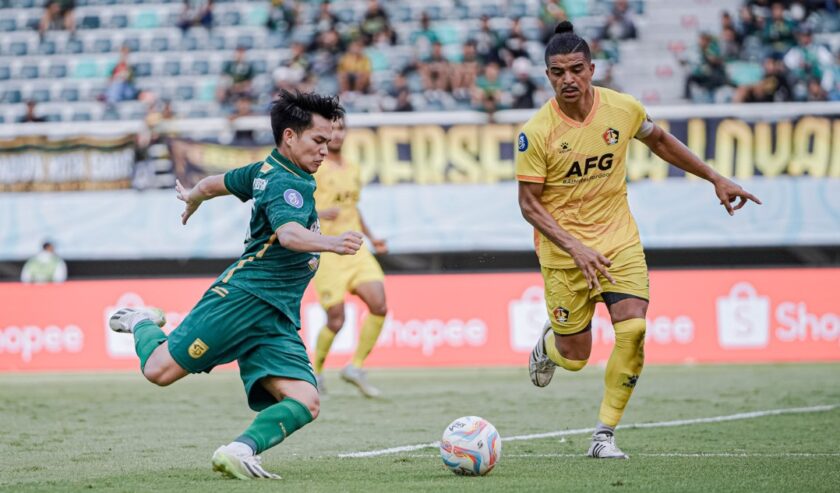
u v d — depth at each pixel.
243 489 18.56
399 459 23.17
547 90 66.69
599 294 23.14
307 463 22.62
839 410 33.41
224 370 55.91
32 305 54.69
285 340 19.69
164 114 64.56
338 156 40.00
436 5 76.31
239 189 20.34
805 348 53.53
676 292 53.91
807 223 54.75
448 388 42.84
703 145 55.00
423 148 55.31
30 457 24.06
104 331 54.59
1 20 78.69
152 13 78.12
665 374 47.22
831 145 54.72
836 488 18.48
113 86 72.56
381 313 39.38
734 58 69.94
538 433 28.17
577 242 22.09
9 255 56.09
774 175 54.91
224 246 55.91
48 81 75.50
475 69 68.38
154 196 56.00
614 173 23.08
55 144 56.19
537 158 22.81
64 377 50.53
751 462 22.03
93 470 21.81
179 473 21.08
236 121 55.81
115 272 65.12
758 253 64.81
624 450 24.34
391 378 48.22
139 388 44.09
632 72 72.06
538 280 54.16
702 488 18.45
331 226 39.69
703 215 55.09
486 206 55.12
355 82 69.00
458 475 20.27
